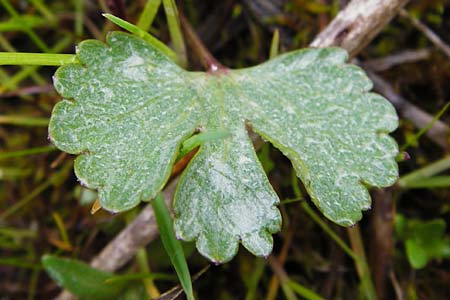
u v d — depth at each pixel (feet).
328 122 0.31
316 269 0.37
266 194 0.30
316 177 0.30
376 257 0.36
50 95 0.40
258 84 0.32
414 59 0.38
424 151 0.37
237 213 0.30
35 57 0.31
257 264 0.36
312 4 0.38
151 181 0.29
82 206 0.38
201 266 0.36
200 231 0.29
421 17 0.38
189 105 0.31
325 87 0.32
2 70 0.40
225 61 0.40
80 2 0.41
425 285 0.36
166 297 0.31
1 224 0.39
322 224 0.35
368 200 0.30
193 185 0.30
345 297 0.37
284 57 0.33
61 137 0.30
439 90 0.38
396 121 0.31
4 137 0.40
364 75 0.32
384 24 0.34
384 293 0.36
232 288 0.37
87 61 0.31
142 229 0.34
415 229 0.36
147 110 0.31
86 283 0.34
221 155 0.30
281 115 0.32
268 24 0.39
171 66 0.32
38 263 0.38
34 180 0.39
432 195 0.37
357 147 0.31
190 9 0.40
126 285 0.35
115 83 0.31
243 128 0.31
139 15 0.39
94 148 0.30
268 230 0.29
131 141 0.30
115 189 0.29
